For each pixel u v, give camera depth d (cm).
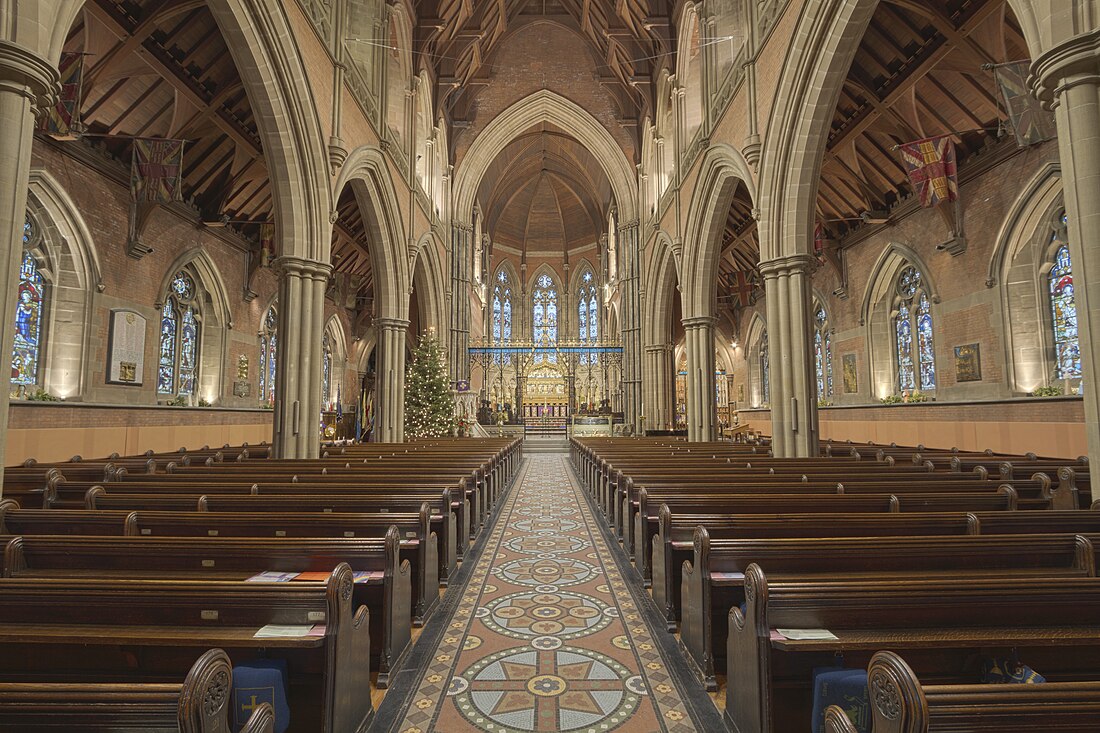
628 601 579
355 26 1513
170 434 1572
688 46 1992
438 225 2580
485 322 4081
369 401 3112
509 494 1324
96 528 458
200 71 1305
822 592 298
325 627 304
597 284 4491
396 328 1838
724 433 2744
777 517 467
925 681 296
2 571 370
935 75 1313
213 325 1827
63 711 184
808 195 1120
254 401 2041
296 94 1057
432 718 366
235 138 1491
